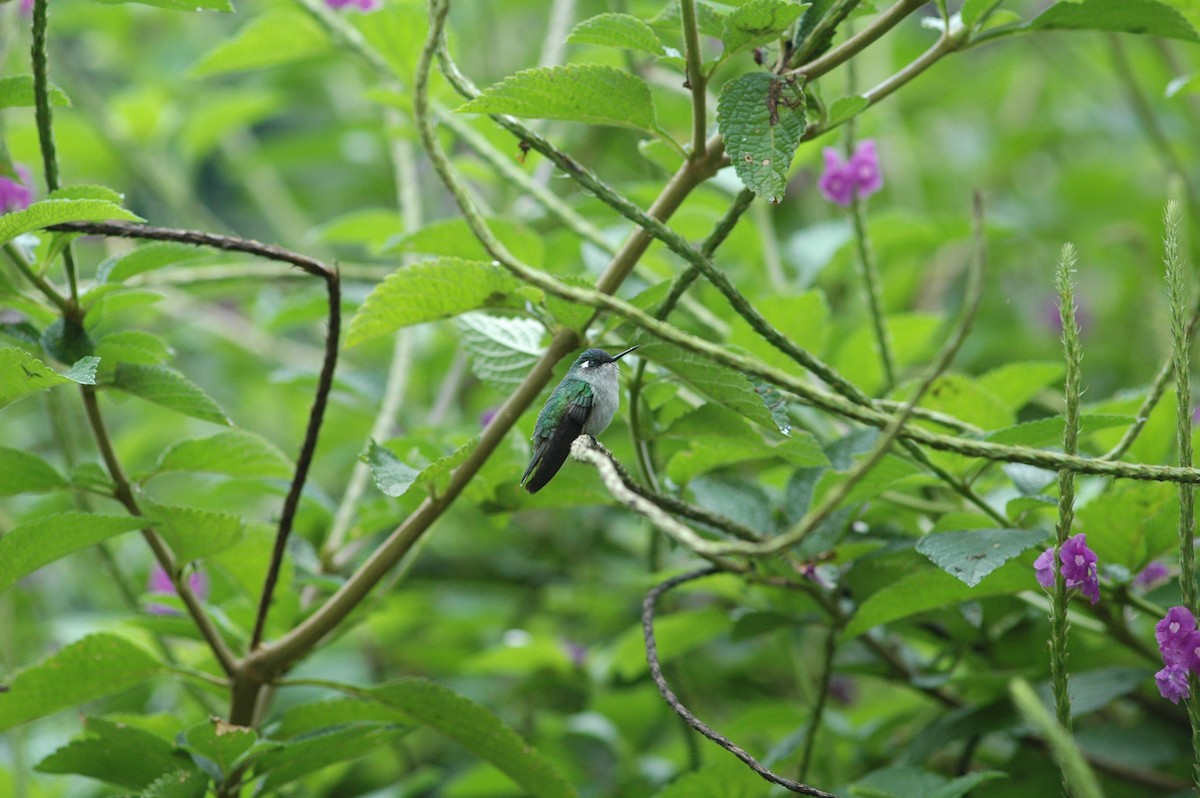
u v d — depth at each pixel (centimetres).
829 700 610
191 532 572
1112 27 569
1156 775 586
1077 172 734
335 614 573
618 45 567
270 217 782
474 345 575
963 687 583
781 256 611
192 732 569
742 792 578
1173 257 562
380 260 673
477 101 565
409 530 572
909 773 574
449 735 575
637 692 601
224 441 573
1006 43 830
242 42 602
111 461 571
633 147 679
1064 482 562
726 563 577
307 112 884
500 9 764
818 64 567
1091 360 664
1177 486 570
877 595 571
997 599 579
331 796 616
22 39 608
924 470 574
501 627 620
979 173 787
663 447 601
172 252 571
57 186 568
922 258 668
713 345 561
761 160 563
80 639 571
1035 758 584
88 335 570
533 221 610
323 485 664
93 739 572
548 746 604
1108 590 574
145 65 799
